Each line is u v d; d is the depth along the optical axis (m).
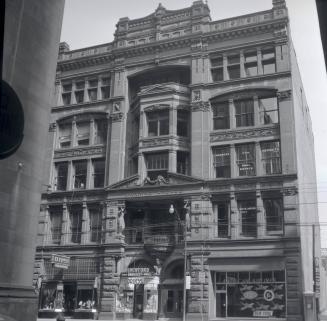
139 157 41.69
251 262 35.66
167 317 37.19
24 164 20.84
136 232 40.94
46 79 22.38
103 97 46.41
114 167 42.59
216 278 36.75
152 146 41.47
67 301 40.81
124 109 44.59
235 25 42.16
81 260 41.12
